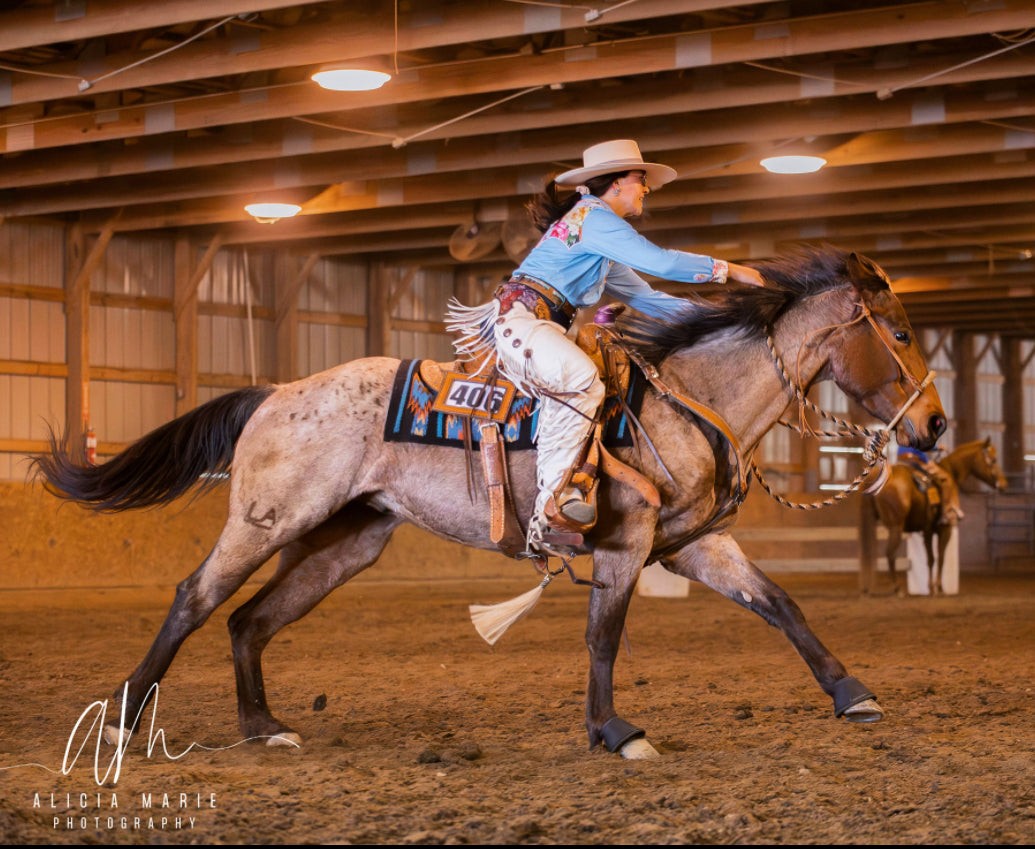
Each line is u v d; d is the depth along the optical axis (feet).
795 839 11.89
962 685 23.84
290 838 11.78
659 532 16.84
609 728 16.20
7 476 53.26
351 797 13.64
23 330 54.08
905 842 11.73
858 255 16.92
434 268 69.62
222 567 17.06
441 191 48.67
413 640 33.58
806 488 87.97
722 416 17.07
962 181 46.80
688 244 58.29
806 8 33.50
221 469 18.25
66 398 55.26
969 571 81.97
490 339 17.33
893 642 33.22
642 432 16.46
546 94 38.58
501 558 63.98
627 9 29.94
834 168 47.44
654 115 37.70
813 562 57.88
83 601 46.85
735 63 36.37
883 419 17.28
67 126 40.34
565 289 16.89
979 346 104.27
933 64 34.86
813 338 17.15
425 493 17.01
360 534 18.40
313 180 45.83
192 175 47.70
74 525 51.72
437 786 14.33
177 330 58.85
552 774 15.06
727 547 17.76
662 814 12.90
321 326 64.75
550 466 15.92
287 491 16.96
